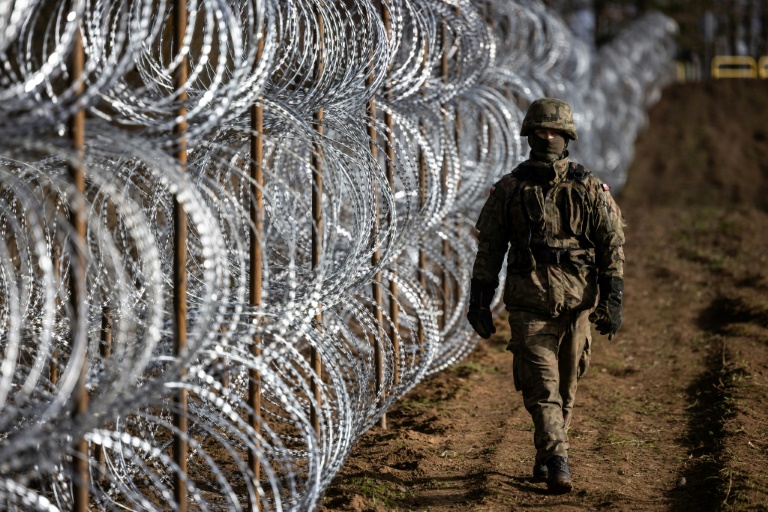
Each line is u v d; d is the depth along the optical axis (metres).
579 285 11.39
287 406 8.88
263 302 9.51
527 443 13.87
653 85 80.19
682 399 16.69
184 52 7.71
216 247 7.48
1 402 6.05
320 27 10.89
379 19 12.14
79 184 7.00
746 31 118.50
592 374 18.70
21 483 6.73
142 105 7.89
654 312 25.16
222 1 7.96
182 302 8.41
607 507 11.05
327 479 9.73
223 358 9.23
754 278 28.02
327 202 11.61
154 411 12.52
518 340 11.51
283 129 10.75
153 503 10.12
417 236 14.96
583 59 31.94
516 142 20.52
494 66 19.56
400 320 19.67
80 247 6.61
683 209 51.12
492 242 11.72
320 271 9.45
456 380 18.03
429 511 10.99
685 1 111.06
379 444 13.70
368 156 11.82
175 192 7.42
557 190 11.41
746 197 59.78
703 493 11.42
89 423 6.59
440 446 13.79
